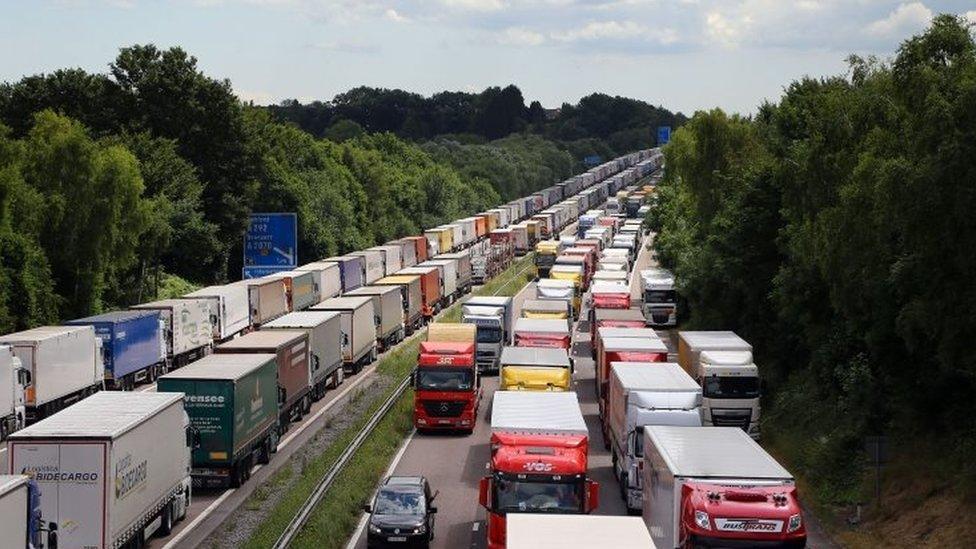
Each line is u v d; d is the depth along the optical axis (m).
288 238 81.44
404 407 51.62
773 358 55.22
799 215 47.50
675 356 66.56
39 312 69.62
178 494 32.47
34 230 73.88
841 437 38.62
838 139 40.25
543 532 18.92
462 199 181.25
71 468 26.39
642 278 83.31
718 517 22.80
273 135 126.38
